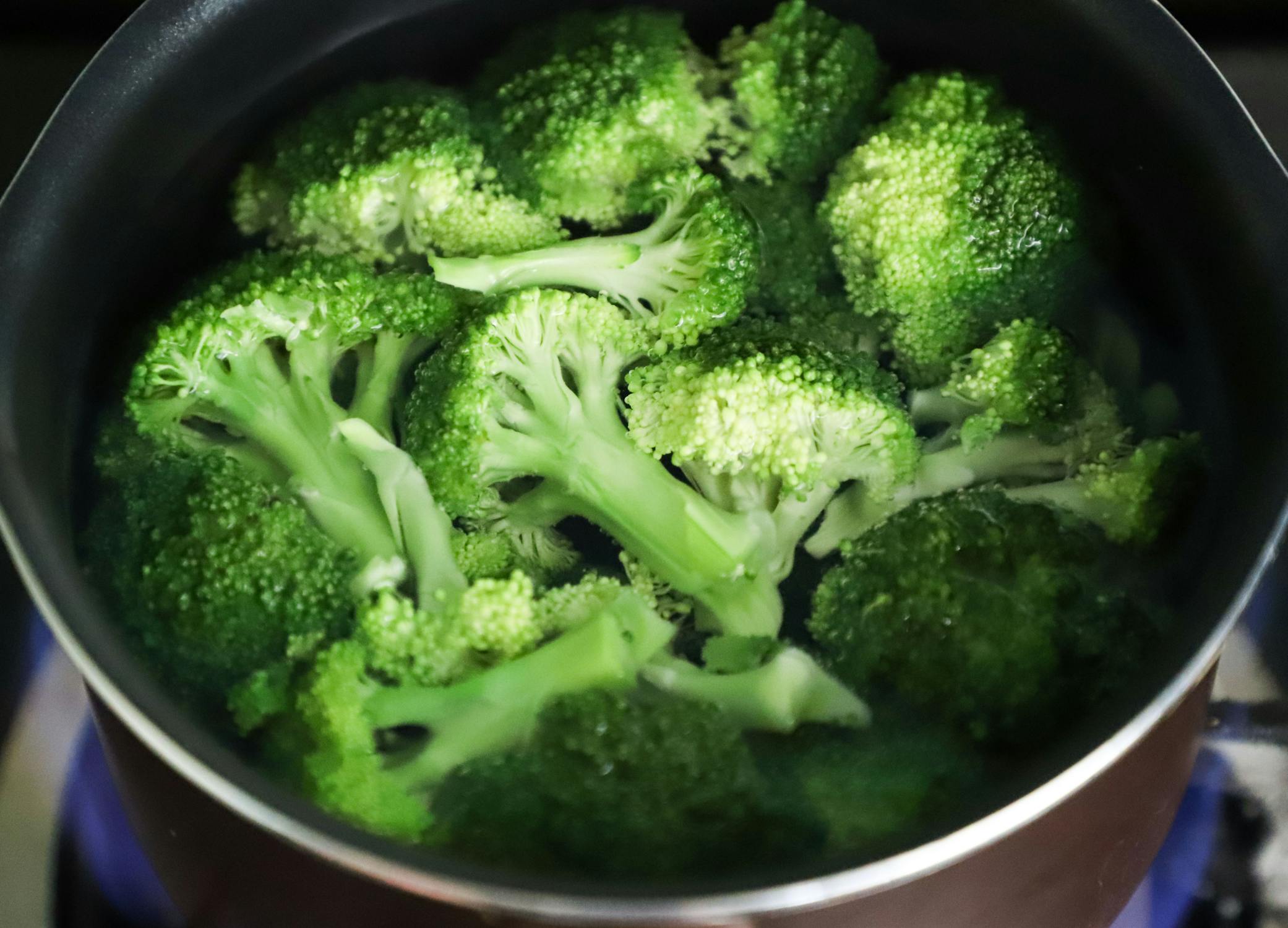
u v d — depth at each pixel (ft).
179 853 1.41
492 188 1.57
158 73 1.52
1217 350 1.47
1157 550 1.44
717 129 1.59
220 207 1.57
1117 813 1.39
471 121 1.59
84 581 1.37
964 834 1.29
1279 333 1.41
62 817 1.57
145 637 1.42
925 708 1.40
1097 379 1.50
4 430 1.38
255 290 1.50
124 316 1.51
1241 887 1.55
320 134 1.57
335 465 1.50
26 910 1.54
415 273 1.54
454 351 1.50
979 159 1.54
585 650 1.42
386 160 1.55
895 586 1.43
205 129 1.58
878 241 1.53
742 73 1.59
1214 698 1.60
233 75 1.58
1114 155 1.55
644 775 1.38
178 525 1.43
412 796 1.37
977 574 1.43
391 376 1.53
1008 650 1.40
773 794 1.37
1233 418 1.44
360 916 1.36
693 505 1.48
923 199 1.53
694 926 1.30
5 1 1.74
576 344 1.52
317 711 1.40
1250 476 1.39
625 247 1.53
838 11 1.63
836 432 1.48
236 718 1.40
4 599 1.64
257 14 1.57
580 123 1.57
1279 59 1.77
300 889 1.36
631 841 1.34
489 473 1.50
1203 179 1.48
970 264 1.53
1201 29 1.78
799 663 1.42
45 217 1.46
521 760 1.39
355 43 1.63
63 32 1.77
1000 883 1.37
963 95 1.56
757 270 1.55
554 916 1.28
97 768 1.58
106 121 1.49
